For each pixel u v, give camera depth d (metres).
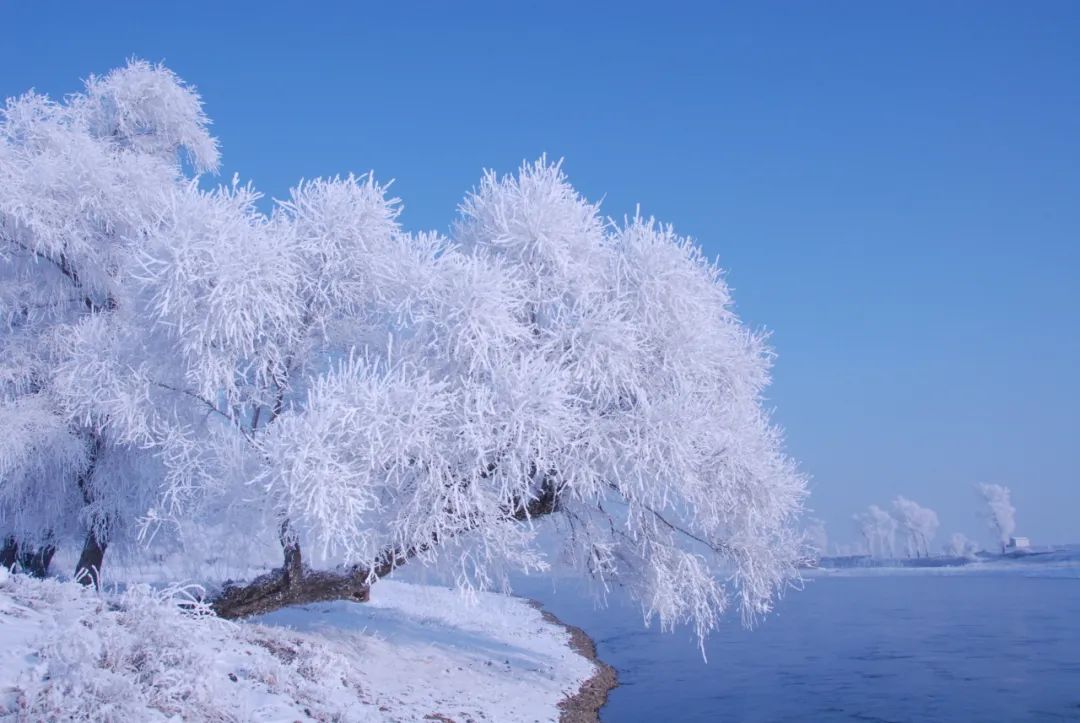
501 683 14.23
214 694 6.54
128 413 11.24
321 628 14.26
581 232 13.39
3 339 15.28
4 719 5.16
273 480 9.85
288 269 12.08
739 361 14.23
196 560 13.06
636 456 11.78
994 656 21.06
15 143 16.48
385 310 13.22
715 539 14.02
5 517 15.23
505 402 11.24
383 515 11.67
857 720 13.84
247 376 12.47
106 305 16.03
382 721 8.54
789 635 27.09
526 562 12.01
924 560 92.62
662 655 22.59
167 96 18.83
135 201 16.06
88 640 6.54
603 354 12.15
